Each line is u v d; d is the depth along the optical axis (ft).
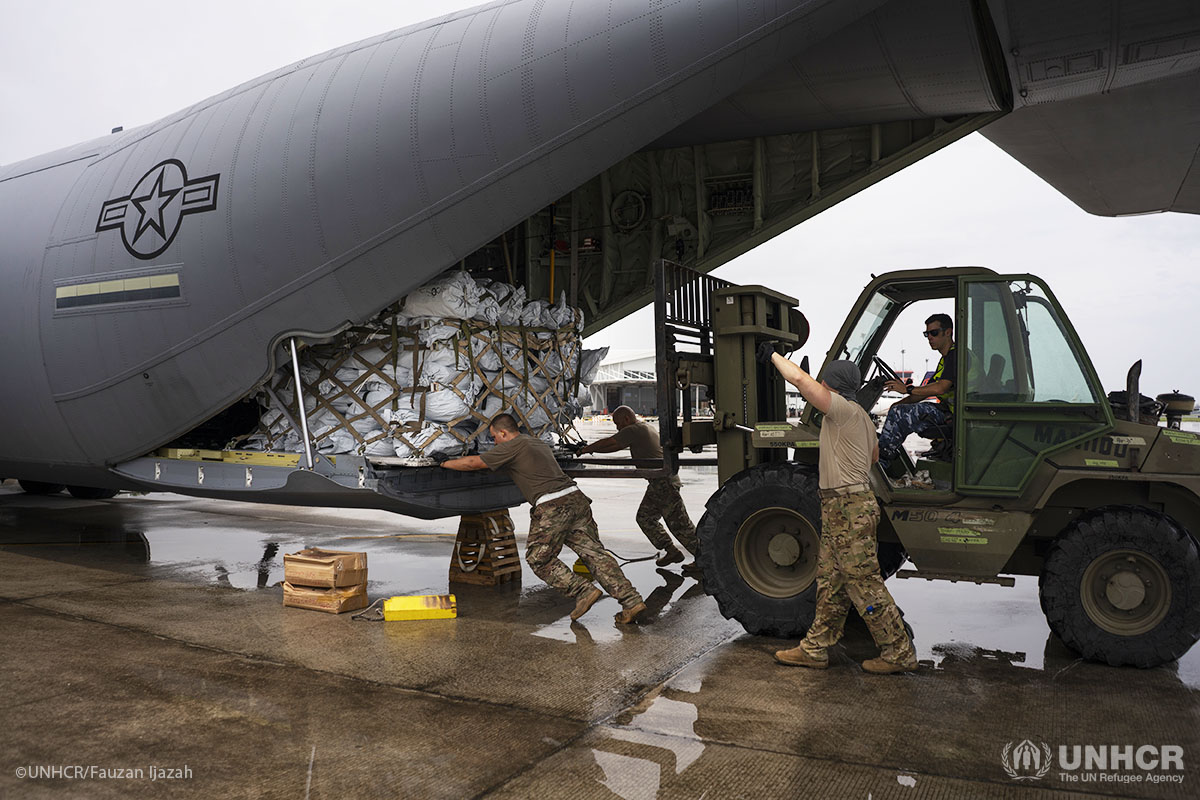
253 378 20.94
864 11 15.83
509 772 10.34
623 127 17.63
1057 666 14.88
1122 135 26.81
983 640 16.75
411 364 19.95
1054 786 9.96
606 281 28.58
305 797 9.61
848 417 14.07
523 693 13.34
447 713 12.42
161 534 31.40
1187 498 15.20
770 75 21.76
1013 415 15.35
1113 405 17.04
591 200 29.07
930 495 15.89
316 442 20.77
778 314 20.43
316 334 20.03
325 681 13.91
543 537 17.63
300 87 21.02
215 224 21.03
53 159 28.17
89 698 13.01
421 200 18.90
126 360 22.93
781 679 14.10
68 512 37.60
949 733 11.66
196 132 22.58
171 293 21.80
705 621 18.25
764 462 18.65
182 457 22.89
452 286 19.38
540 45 17.99
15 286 25.63
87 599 20.10
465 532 22.72
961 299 15.79
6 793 9.64
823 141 26.23
